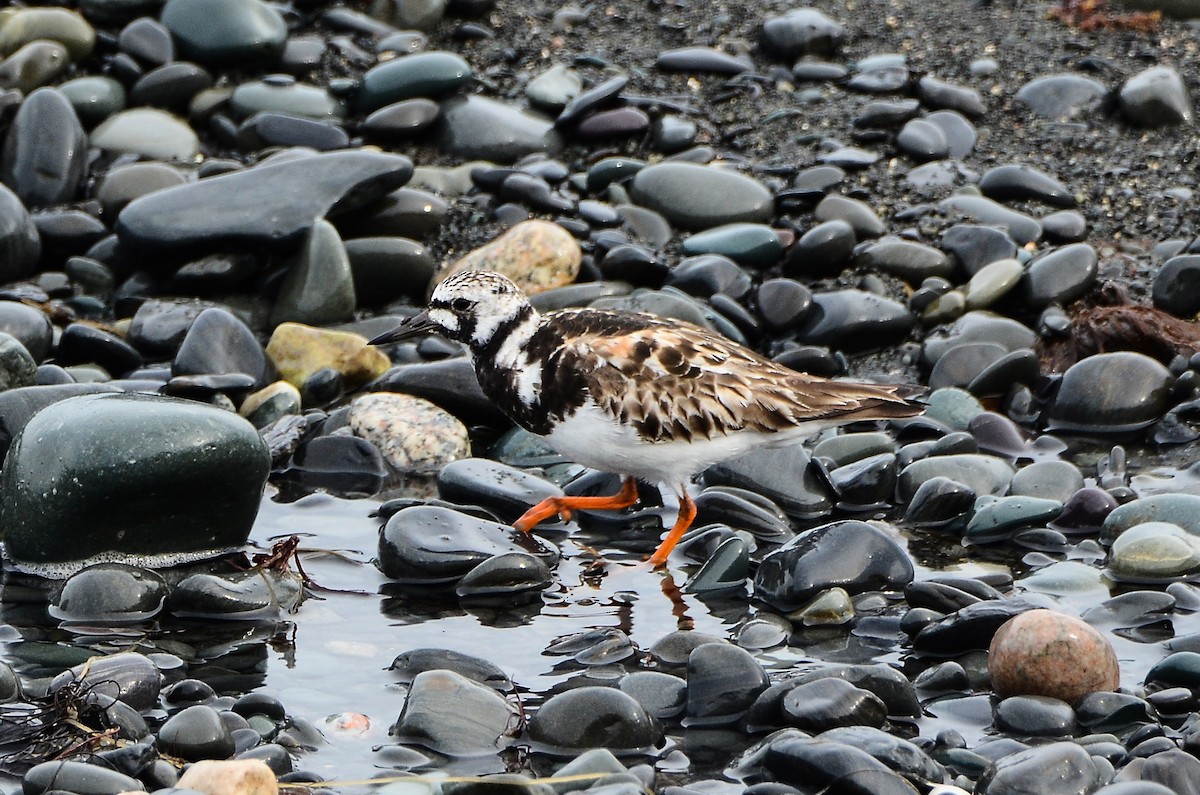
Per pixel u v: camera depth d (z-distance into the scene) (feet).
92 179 51.13
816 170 50.93
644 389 33.88
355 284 47.03
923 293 46.11
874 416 35.22
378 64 56.49
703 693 27.61
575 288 45.78
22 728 26.63
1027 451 40.22
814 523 36.78
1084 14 59.77
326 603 32.58
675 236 49.24
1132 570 32.68
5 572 33.35
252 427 34.09
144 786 24.59
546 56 57.88
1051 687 27.20
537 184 50.29
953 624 29.58
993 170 50.39
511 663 29.78
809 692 26.78
